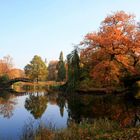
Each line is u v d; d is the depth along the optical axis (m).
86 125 20.34
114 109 33.75
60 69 110.56
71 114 31.92
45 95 62.78
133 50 50.38
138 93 49.31
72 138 17.11
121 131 17.77
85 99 47.81
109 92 54.16
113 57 51.81
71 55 60.75
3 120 29.17
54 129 19.38
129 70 51.69
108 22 52.88
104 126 19.66
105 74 52.28
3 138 20.34
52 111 35.47
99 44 51.84
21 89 96.44
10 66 126.31
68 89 62.12
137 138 15.19
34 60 127.94
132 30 51.47
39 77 128.12
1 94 70.69
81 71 60.50
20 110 37.56
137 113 29.92
